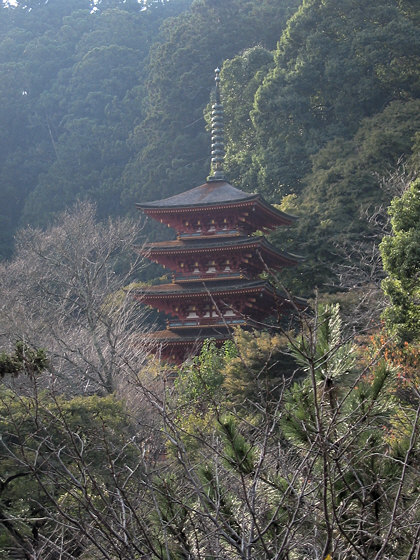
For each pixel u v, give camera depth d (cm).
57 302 3988
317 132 6831
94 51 11312
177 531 666
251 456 681
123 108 10525
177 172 8800
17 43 12412
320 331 725
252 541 607
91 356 3275
